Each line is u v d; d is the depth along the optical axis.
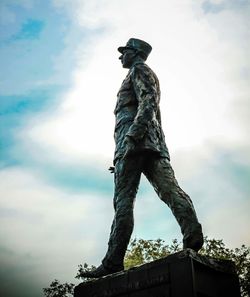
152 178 4.54
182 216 4.05
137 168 4.57
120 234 4.29
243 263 16.61
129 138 4.41
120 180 4.57
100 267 4.32
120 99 5.19
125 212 4.41
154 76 4.96
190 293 3.23
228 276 3.69
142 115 4.49
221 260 3.70
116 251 4.22
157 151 4.48
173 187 4.29
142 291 3.62
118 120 5.05
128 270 3.85
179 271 3.40
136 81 4.84
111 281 3.94
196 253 3.50
